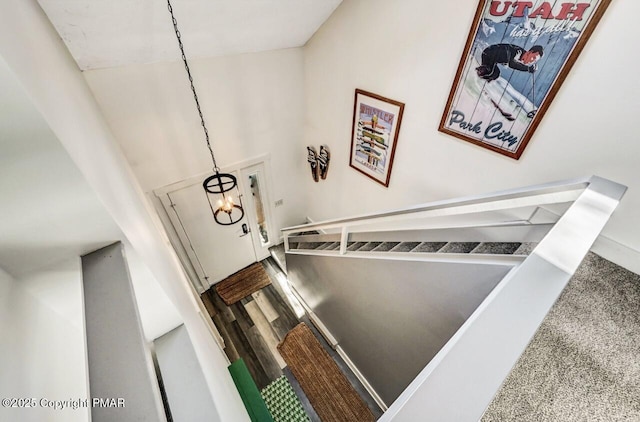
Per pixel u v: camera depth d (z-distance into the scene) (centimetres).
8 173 63
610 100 148
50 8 155
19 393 56
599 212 89
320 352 370
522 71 175
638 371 109
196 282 438
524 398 99
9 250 73
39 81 76
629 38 134
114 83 245
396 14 228
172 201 344
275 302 438
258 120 354
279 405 325
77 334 91
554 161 181
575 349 117
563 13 149
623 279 155
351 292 262
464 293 150
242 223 434
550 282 72
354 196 382
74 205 76
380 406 315
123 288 84
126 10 183
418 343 205
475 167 227
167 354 125
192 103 295
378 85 272
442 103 228
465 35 194
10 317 65
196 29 230
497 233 197
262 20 250
